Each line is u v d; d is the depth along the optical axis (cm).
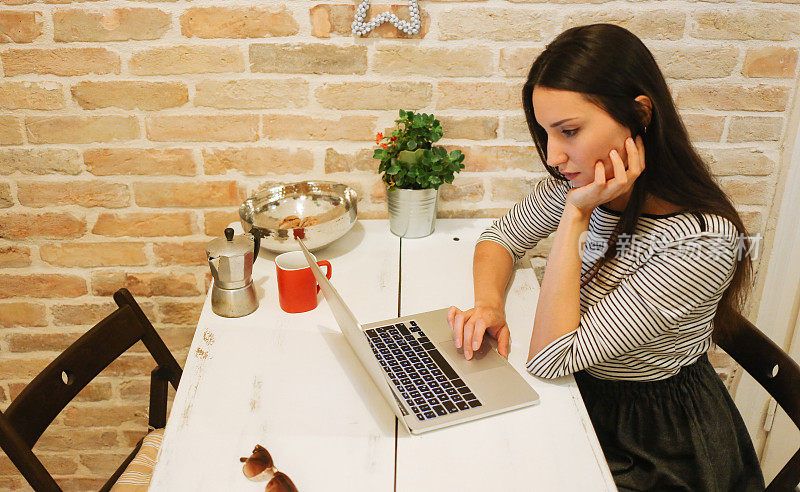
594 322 106
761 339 118
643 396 117
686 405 116
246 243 125
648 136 104
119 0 146
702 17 150
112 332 132
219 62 154
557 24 152
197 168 165
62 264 174
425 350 114
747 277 117
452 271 142
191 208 169
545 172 168
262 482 87
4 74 152
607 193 104
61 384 120
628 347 105
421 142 151
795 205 166
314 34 152
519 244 142
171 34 150
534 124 116
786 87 157
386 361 112
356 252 151
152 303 180
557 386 107
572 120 99
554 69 98
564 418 99
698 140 163
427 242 156
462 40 153
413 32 151
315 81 157
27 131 158
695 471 115
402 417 94
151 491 86
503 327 120
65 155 161
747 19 150
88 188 165
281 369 111
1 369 186
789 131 161
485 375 108
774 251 173
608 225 120
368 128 162
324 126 162
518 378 107
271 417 100
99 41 150
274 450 93
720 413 118
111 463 202
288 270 124
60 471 201
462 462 91
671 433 116
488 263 136
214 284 126
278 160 165
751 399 188
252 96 158
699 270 101
